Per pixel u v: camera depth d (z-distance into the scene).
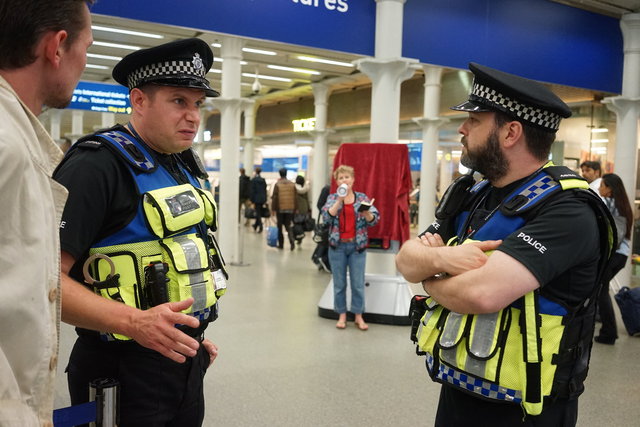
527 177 1.39
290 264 8.45
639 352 4.44
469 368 1.30
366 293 5.11
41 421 0.79
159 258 1.39
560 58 6.12
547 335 1.28
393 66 5.08
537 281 1.23
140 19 3.86
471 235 1.43
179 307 1.22
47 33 0.83
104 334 1.37
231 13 4.23
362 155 5.16
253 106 16.67
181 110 1.44
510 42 5.74
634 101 6.71
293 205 10.08
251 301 5.81
